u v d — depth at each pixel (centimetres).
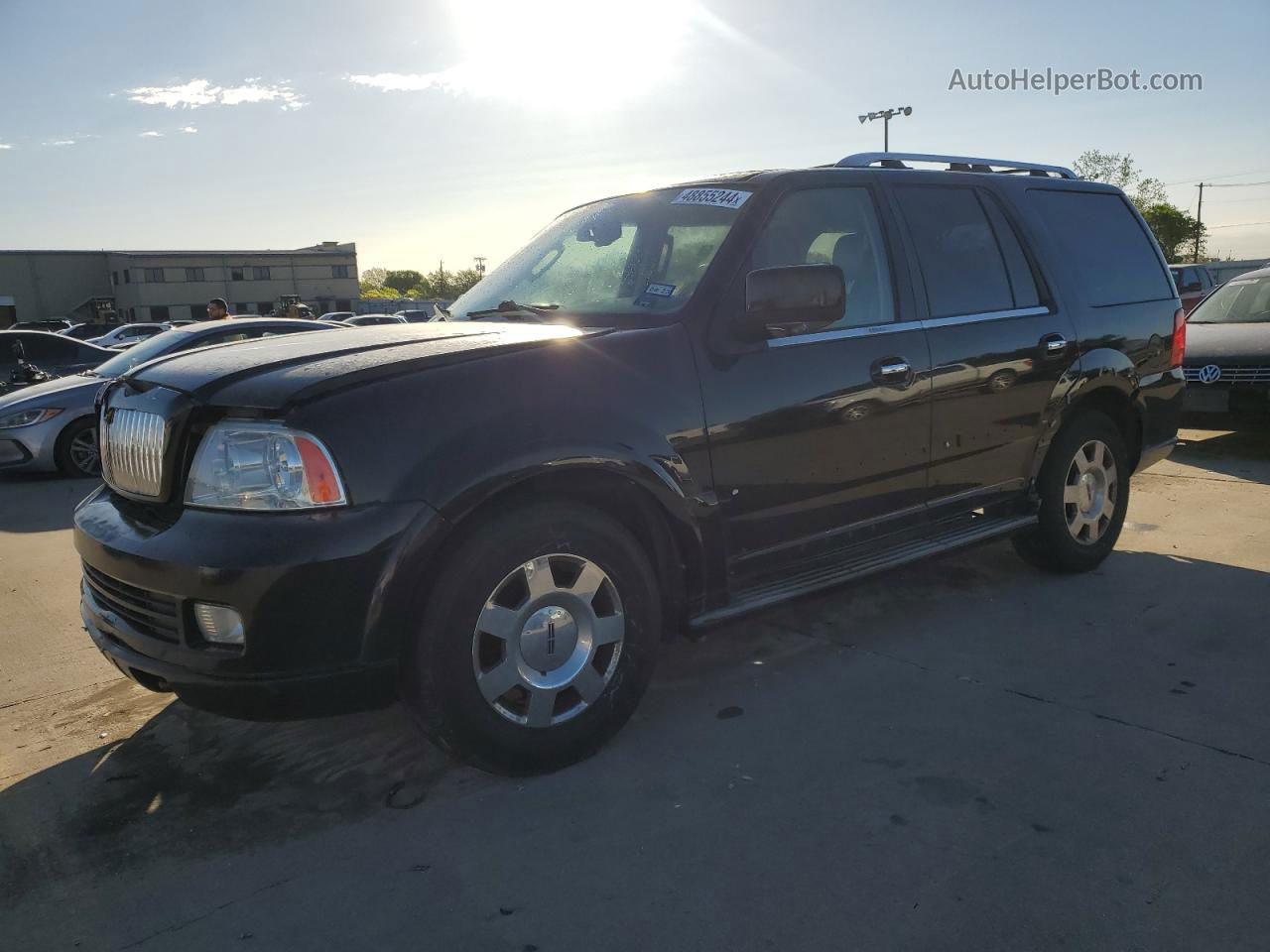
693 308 312
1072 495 445
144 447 272
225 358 285
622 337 296
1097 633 382
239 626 239
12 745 315
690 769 282
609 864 236
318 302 7694
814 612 418
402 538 243
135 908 226
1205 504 597
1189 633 379
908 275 374
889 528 370
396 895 227
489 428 259
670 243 343
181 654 248
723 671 356
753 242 329
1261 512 571
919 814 253
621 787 273
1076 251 449
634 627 291
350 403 248
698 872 231
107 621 274
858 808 257
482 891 228
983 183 422
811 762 284
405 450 249
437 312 420
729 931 209
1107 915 210
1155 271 491
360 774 287
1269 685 328
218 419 256
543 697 274
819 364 333
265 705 244
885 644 378
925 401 367
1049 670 346
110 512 284
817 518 342
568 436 268
